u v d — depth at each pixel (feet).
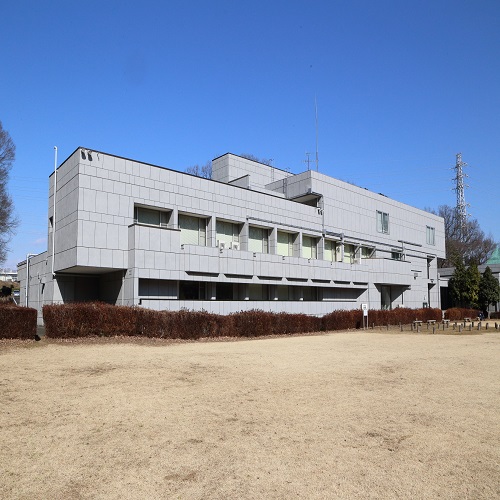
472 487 16.14
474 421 24.48
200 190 93.86
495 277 173.06
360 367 42.34
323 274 118.93
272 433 21.97
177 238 84.43
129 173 82.53
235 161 128.88
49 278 89.76
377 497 15.29
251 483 16.31
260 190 123.03
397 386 33.55
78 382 32.81
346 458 18.83
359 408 26.86
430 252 177.68
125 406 26.35
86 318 60.18
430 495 15.47
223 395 29.58
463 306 172.55
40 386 31.27
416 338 76.07
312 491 15.69
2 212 136.98
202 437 21.26
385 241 150.92
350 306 129.80
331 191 129.29
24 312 56.03
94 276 91.20
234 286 100.89
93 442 20.44
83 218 75.87
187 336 67.26
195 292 92.17
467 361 47.37
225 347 58.13
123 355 47.11
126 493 15.46
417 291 163.73
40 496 15.20
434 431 22.66
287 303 108.17
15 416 24.16
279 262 106.32
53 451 19.33
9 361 41.45
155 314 65.31
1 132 132.98
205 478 16.71
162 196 86.99
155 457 18.74
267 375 37.14
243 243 102.89
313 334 84.28
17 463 18.01
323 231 123.95
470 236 262.67
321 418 24.62
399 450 19.88
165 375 36.11
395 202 158.92
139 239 78.79
